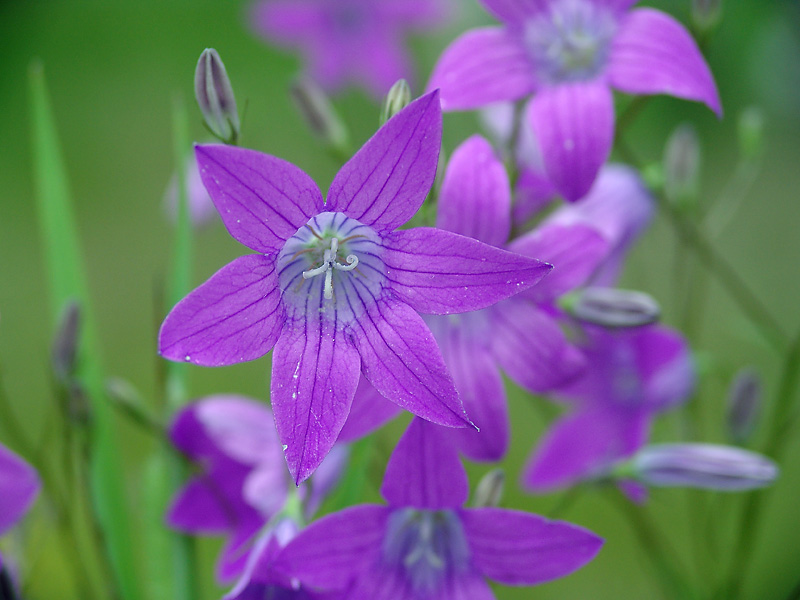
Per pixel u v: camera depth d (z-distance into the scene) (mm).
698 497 279
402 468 202
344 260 212
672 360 247
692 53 221
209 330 197
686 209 252
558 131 220
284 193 198
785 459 345
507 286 200
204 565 312
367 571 209
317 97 248
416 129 197
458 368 222
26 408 391
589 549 205
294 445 199
